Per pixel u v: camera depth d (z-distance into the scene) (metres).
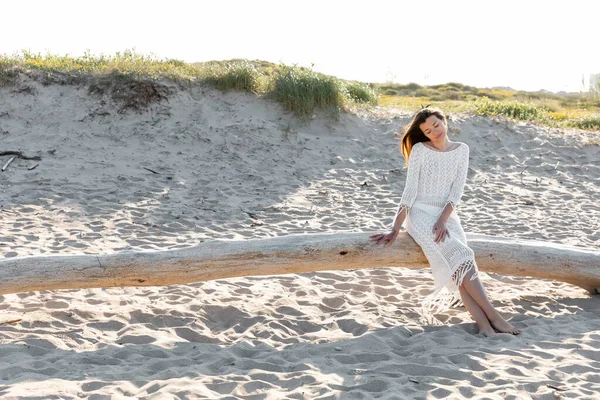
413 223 5.00
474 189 10.90
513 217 9.31
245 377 3.77
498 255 5.35
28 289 4.70
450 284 4.82
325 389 3.57
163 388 3.55
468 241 5.35
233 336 4.70
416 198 5.05
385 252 5.05
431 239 4.86
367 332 4.67
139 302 5.39
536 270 5.44
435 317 5.16
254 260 4.99
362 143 13.04
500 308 5.34
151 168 11.10
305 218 8.97
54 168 10.73
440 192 4.99
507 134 13.94
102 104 12.95
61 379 3.71
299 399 3.46
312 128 13.38
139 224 8.21
